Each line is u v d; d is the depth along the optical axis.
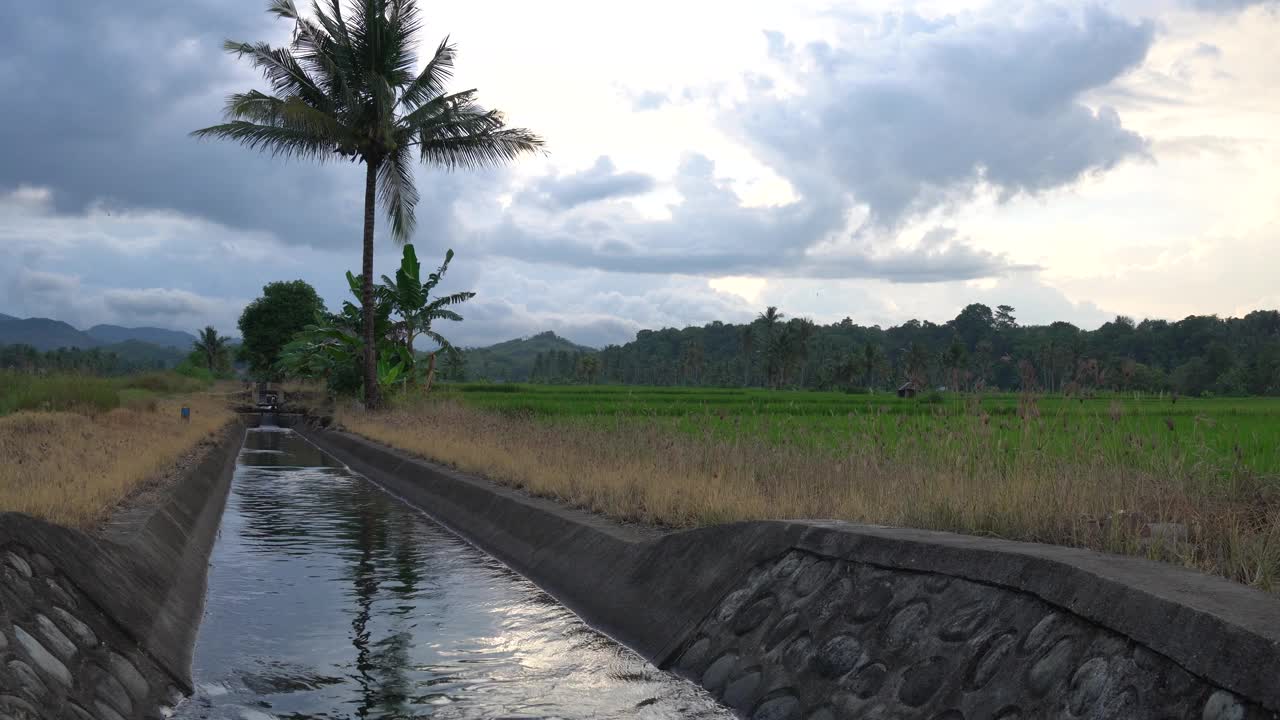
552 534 10.60
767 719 5.51
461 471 17.05
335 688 6.20
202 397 54.47
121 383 55.25
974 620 4.82
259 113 28.73
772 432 15.92
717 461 12.35
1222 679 3.35
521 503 12.20
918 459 10.23
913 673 4.88
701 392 64.81
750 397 51.09
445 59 30.69
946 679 4.66
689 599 7.38
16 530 6.38
